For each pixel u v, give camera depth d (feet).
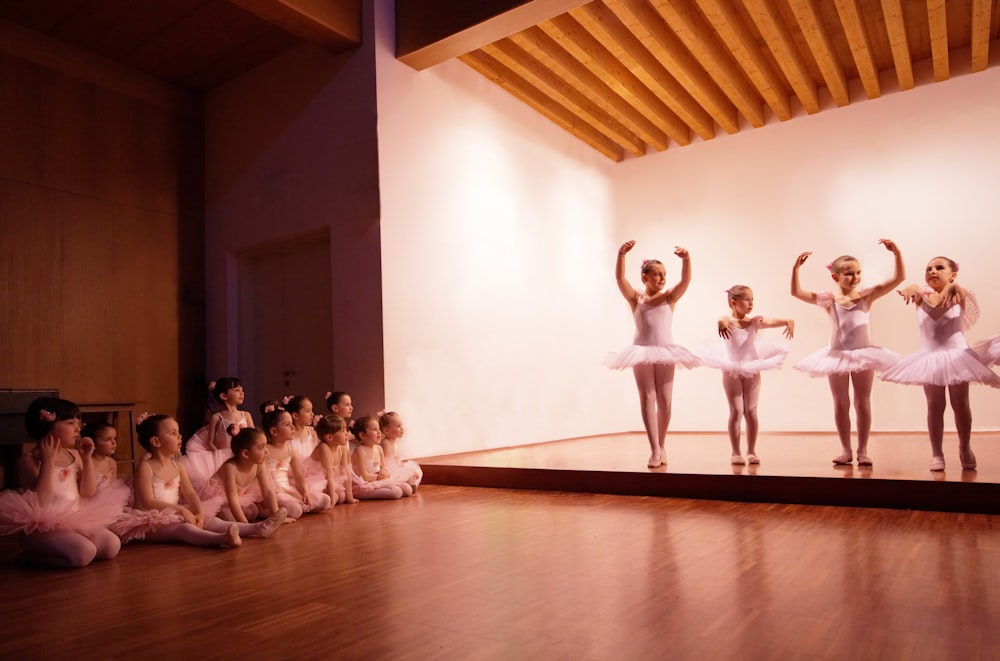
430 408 18.94
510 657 5.43
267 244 20.58
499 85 22.53
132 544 10.73
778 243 24.84
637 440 23.63
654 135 26.30
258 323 21.54
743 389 14.88
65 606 7.30
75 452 10.53
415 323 18.65
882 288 13.80
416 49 18.22
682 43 20.58
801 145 24.53
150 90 21.20
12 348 17.46
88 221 19.29
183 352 21.18
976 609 6.25
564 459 17.16
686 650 5.46
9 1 17.21
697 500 12.94
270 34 19.25
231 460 11.74
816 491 12.05
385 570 8.37
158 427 11.11
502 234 22.21
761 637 5.69
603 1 17.34
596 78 22.25
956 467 12.65
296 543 10.28
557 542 9.66
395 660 5.44
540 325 23.75
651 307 15.57
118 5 17.61
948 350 12.28
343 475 14.14
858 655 5.26
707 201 26.32
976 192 21.76
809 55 21.95
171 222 21.33
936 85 22.43
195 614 6.86
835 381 13.75
